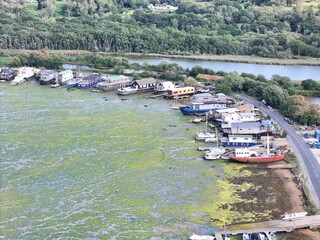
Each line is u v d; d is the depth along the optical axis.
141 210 148.25
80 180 167.25
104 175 171.12
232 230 136.25
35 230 137.12
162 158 185.38
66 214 145.62
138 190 160.50
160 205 151.12
